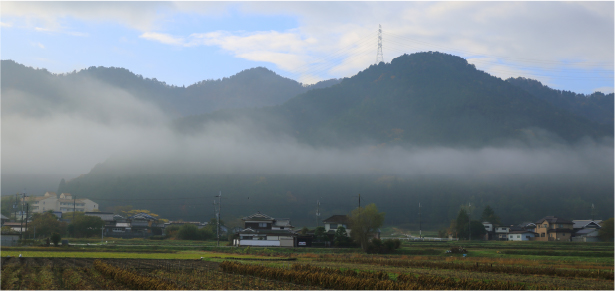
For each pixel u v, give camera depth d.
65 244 87.56
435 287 34.44
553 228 130.38
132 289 33.12
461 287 35.06
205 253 76.56
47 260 54.66
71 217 147.50
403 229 199.62
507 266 54.00
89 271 43.16
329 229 111.38
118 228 136.62
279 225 120.00
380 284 33.41
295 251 85.25
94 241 104.56
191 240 117.38
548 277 44.59
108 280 37.59
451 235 143.38
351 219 91.62
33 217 125.19
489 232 138.75
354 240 89.31
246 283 37.19
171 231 131.00
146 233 138.25
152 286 32.72
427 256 73.12
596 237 122.75
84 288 33.25
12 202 170.38
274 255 75.06
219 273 44.06
